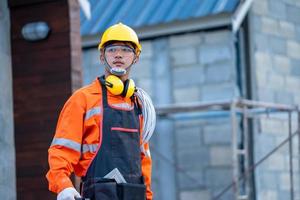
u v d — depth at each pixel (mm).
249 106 15609
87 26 16250
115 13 16484
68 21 9648
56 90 9633
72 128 5379
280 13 17250
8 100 8555
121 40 5566
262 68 16547
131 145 5520
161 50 16344
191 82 16109
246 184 15461
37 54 9742
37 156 9656
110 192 5312
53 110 9633
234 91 15750
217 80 15906
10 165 8406
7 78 8602
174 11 15938
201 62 16031
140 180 5566
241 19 15648
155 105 16344
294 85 17359
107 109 5480
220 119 15922
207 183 15938
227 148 15812
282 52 17172
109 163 5406
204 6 15727
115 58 5574
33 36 9672
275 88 16844
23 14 9789
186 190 16094
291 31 17500
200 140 16062
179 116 16266
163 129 16375
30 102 9742
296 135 16938
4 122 8375
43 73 9711
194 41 16078
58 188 5238
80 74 9805
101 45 5648
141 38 16312
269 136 16359
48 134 9625
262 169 16172
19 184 9688
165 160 16281
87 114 5438
